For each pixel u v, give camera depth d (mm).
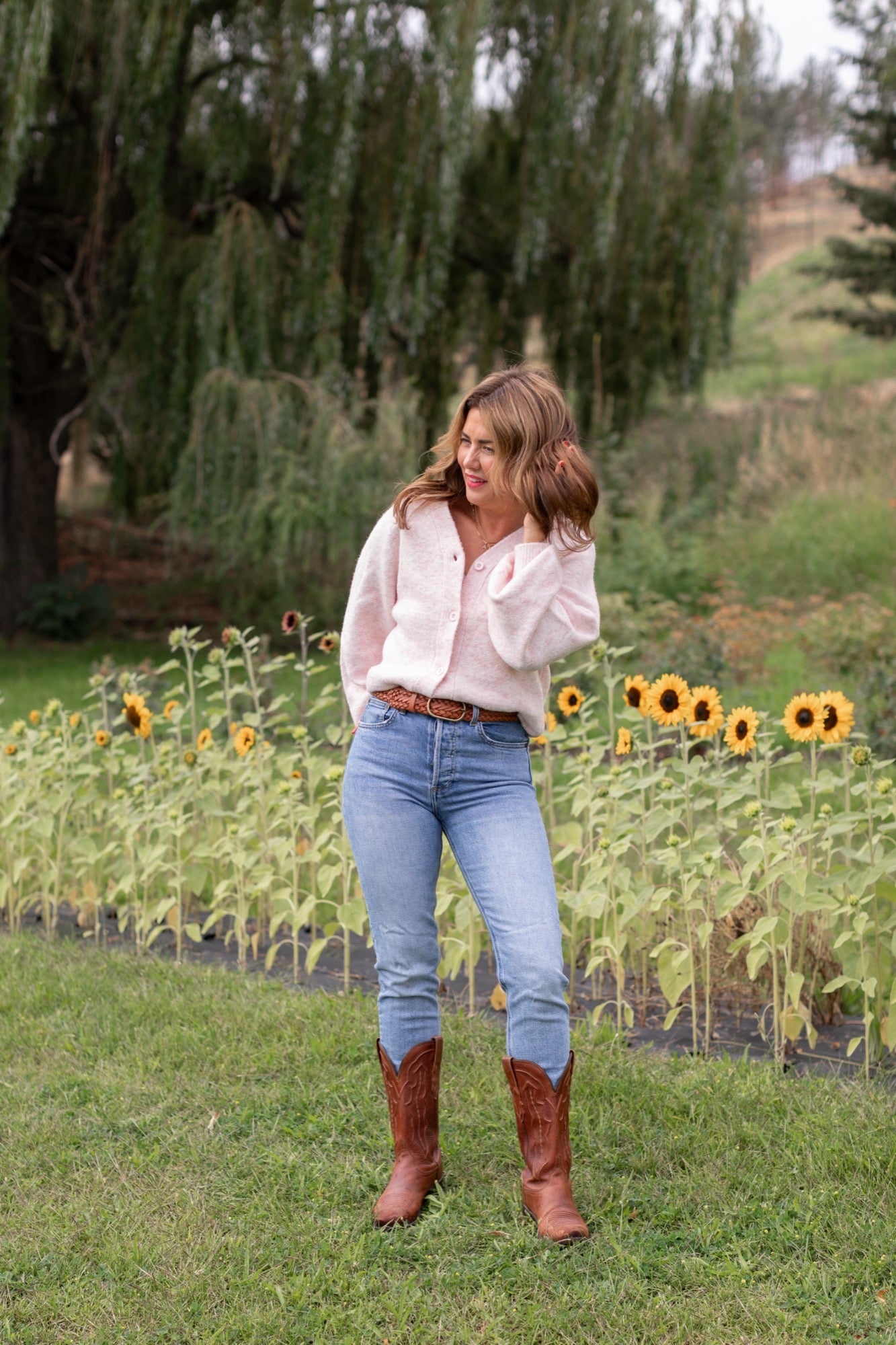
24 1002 3488
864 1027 3295
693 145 11891
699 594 11094
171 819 3945
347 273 11414
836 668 8391
